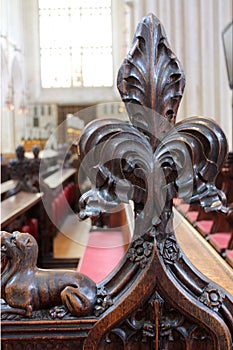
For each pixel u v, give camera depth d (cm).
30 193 418
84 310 83
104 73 1574
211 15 720
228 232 270
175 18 724
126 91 85
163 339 85
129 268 86
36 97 1571
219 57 722
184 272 85
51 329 84
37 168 421
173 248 85
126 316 84
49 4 1391
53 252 460
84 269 212
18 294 83
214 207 83
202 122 84
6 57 1243
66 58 1563
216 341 84
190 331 85
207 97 721
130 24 804
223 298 85
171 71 85
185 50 724
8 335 84
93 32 1542
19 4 955
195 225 276
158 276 83
